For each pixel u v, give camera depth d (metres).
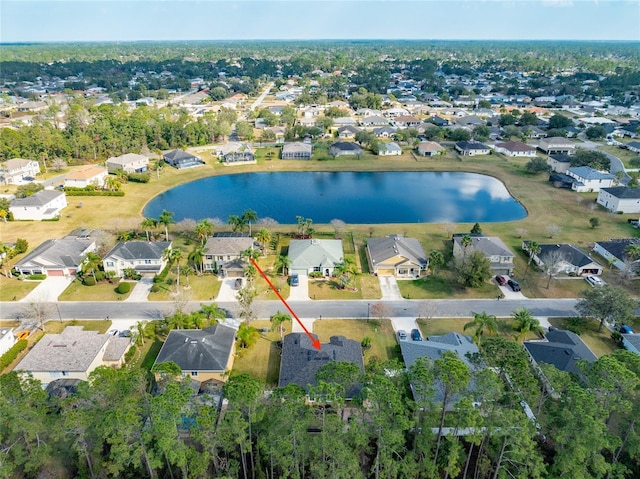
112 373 52.09
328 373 52.12
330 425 47.25
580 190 153.00
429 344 71.94
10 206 124.38
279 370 68.81
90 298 90.25
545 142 199.50
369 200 150.88
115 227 119.00
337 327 81.81
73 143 179.12
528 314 73.56
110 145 185.00
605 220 128.75
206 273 99.94
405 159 191.00
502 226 125.62
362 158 192.25
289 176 174.50
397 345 76.56
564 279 98.12
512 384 53.00
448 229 119.62
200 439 46.19
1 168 154.25
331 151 194.00
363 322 83.38
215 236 112.06
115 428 45.78
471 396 48.81
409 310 87.19
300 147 193.62
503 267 98.69
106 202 140.75
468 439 46.47
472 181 169.50
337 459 45.34
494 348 55.81
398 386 51.31
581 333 80.25
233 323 82.38
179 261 103.12
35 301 87.50
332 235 119.88
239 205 145.12
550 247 105.56
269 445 47.44
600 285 83.31
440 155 194.12
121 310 86.44
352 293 92.75
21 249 106.62
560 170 172.12
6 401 46.72
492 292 93.31
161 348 72.00
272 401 52.12
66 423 45.56
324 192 158.12
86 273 98.81
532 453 46.94
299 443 47.81
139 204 140.62
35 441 50.22
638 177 164.12
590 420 44.66
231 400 47.69
